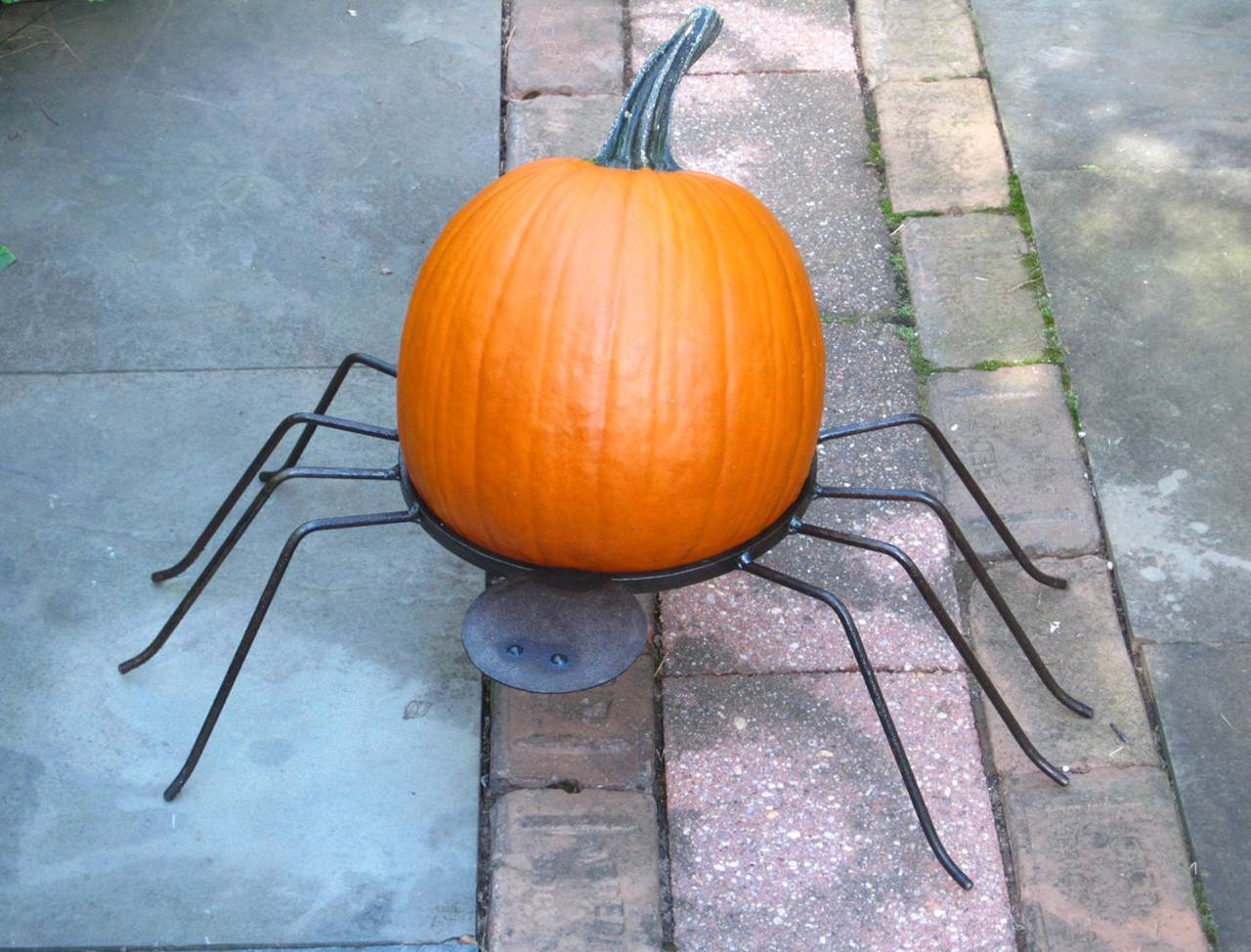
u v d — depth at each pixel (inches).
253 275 57.5
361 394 54.0
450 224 40.3
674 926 42.3
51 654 46.8
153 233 58.7
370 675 46.8
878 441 53.0
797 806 44.4
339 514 50.6
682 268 37.8
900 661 47.5
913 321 57.0
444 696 46.4
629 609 41.1
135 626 47.6
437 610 48.4
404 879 42.9
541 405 37.8
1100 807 44.6
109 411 52.9
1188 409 54.1
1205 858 43.8
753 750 45.4
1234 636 48.2
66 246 58.0
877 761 45.3
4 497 50.4
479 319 38.2
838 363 55.5
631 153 39.2
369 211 60.1
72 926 41.8
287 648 47.3
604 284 37.4
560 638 40.3
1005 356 55.6
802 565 49.7
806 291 40.3
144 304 56.2
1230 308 57.1
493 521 39.6
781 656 47.5
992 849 43.7
